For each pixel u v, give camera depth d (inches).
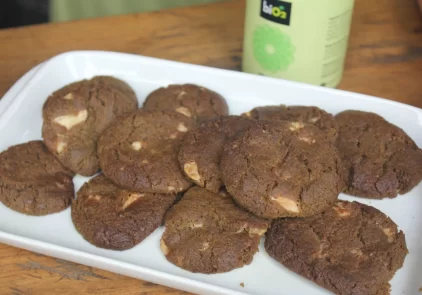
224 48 20.7
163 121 15.6
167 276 12.3
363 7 22.3
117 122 15.6
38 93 17.1
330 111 16.7
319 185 13.3
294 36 16.6
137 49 20.6
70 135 15.6
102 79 17.3
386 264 12.6
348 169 14.9
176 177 14.3
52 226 14.2
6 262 13.5
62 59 18.0
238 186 13.3
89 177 15.5
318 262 12.6
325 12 16.3
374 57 20.1
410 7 22.3
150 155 14.7
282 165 13.6
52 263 13.5
